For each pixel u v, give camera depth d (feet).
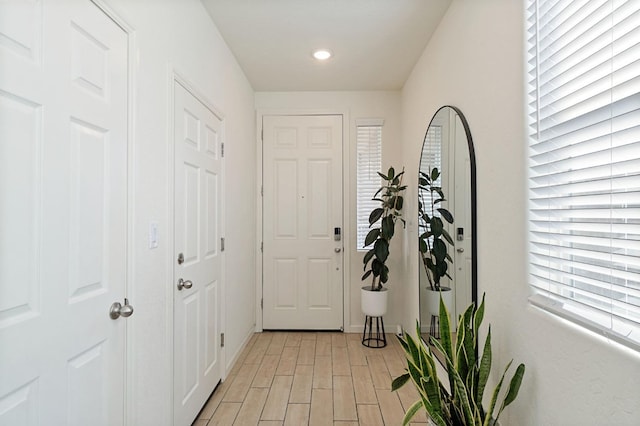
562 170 3.79
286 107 12.39
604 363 3.10
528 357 4.31
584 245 3.49
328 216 12.39
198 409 6.82
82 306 3.67
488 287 5.40
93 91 3.85
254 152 12.28
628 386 2.85
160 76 5.35
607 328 3.07
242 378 8.54
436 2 7.14
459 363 4.73
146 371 4.94
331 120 12.39
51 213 3.27
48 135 3.23
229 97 9.09
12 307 2.87
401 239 11.94
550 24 3.95
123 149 4.43
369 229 12.33
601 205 3.24
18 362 2.90
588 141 3.36
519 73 4.47
